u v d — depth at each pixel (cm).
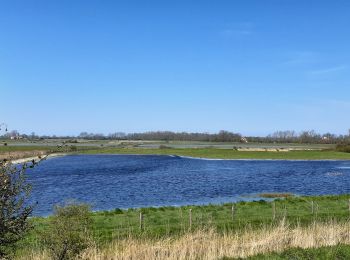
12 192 908
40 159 1016
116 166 10962
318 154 15062
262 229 2425
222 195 5638
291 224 2769
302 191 6084
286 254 1898
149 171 9406
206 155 15150
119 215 3428
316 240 2108
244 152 16412
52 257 1457
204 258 1841
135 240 2097
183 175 8431
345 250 1959
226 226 2736
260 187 6512
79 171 9425
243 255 1892
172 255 1853
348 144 17850
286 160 12975
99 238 2208
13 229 914
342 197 4569
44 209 4334
